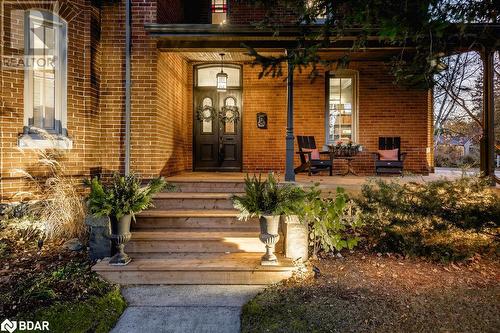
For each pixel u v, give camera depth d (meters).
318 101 8.43
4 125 4.93
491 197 3.82
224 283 3.75
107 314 3.07
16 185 5.01
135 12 5.95
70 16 5.48
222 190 5.61
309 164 7.53
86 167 5.62
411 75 2.70
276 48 5.93
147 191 4.02
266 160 8.46
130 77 5.84
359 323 2.79
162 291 3.58
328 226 4.00
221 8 8.67
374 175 8.07
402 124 8.38
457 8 2.19
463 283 3.42
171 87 6.86
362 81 8.43
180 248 4.30
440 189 4.12
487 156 5.96
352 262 4.00
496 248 3.81
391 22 2.03
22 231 4.61
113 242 4.13
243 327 2.87
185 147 8.29
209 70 8.57
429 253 4.04
